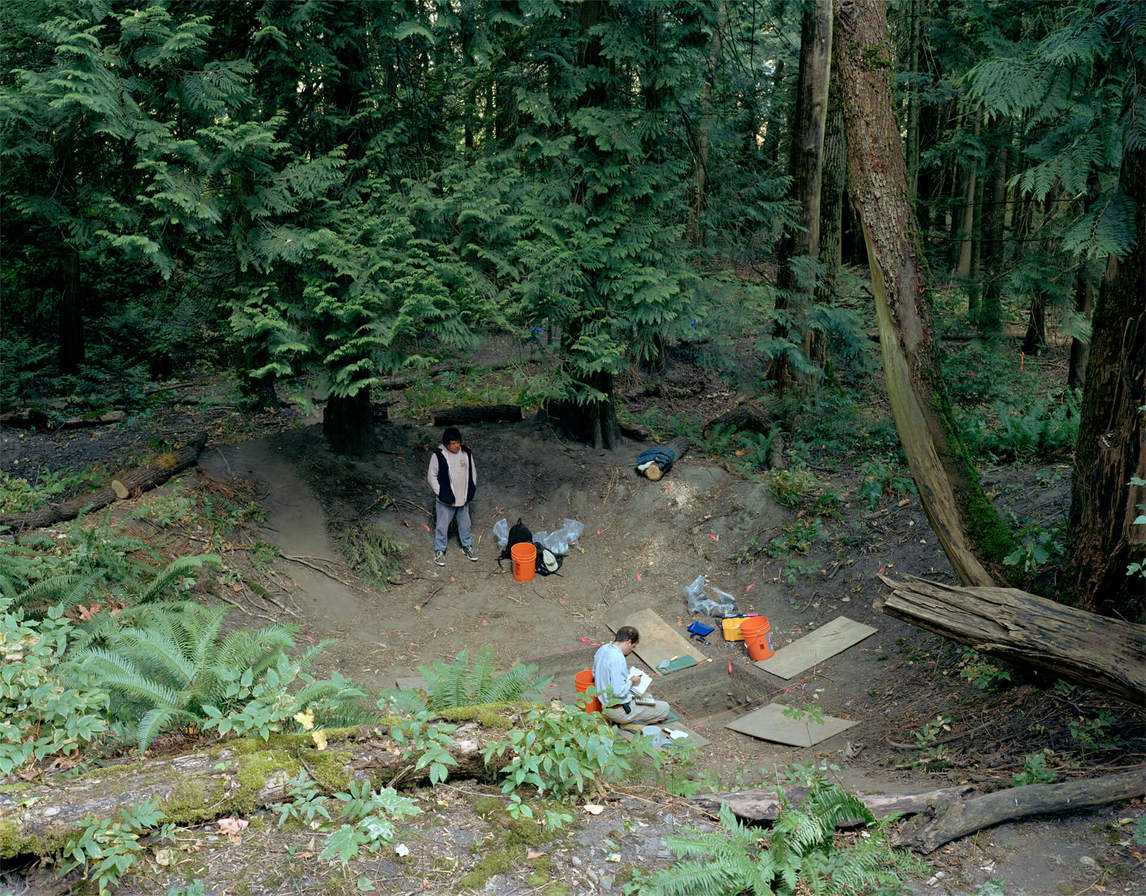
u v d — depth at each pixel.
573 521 11.02
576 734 4.42
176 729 4.63
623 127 10.47
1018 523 8.38
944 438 6.74
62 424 13.82
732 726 7.40
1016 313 18.34
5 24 8.11
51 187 9.16
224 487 10.09
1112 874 3.80
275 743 4.22
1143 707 5.12
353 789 4.00
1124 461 5.58
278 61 9.22
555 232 10.16
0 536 8.16
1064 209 11.11
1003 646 5.33
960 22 12.95
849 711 7.27
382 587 9.86
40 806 3.58
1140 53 5.11
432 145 10.49
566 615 9.74
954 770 5.30
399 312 9.15
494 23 9.74
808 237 13.56
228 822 3.80
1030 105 5.57
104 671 4.65
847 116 6.75
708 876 3.50
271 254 8.92
